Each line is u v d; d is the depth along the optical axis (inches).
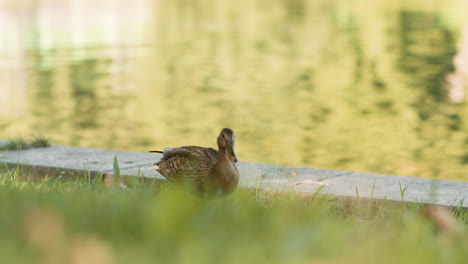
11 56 1716.3
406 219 293.3
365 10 3041.3
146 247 218.7
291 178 495.5
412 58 1593.3
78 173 489.1
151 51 1798.7
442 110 1024.9
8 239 214.4
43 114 1018.7
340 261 213.0
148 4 3622.0
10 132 882.1
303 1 3641.7
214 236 236.5
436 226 285.0
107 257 202.2
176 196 257.3
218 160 402.3
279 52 1764.3
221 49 1840.6
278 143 827.4
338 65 1520.7
